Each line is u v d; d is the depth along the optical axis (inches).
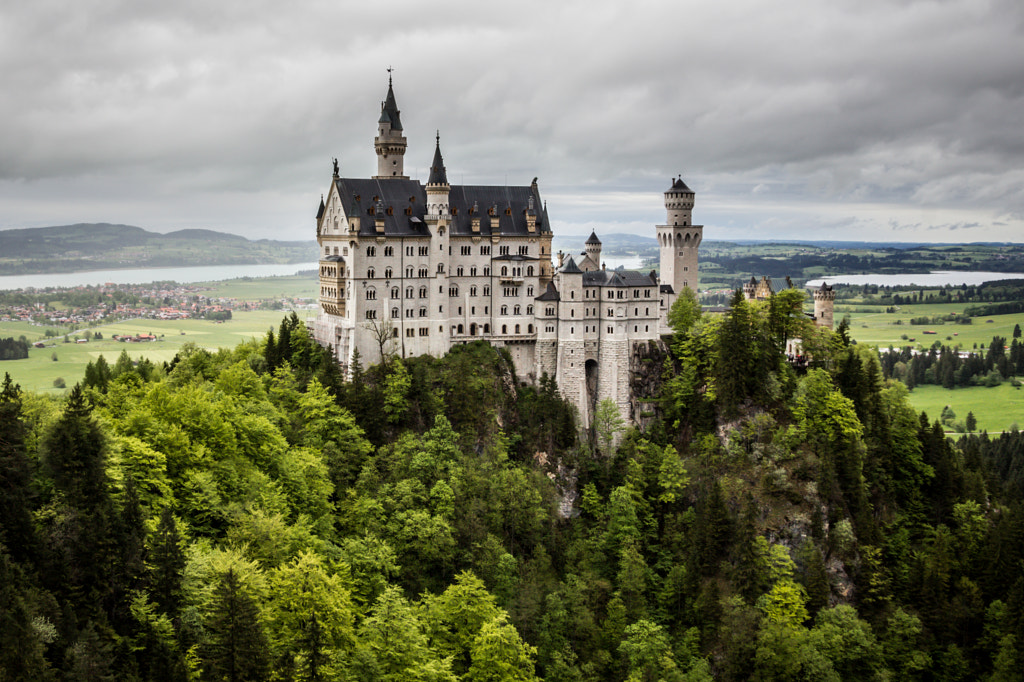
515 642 5585.6
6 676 3777.1
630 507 7588.6
